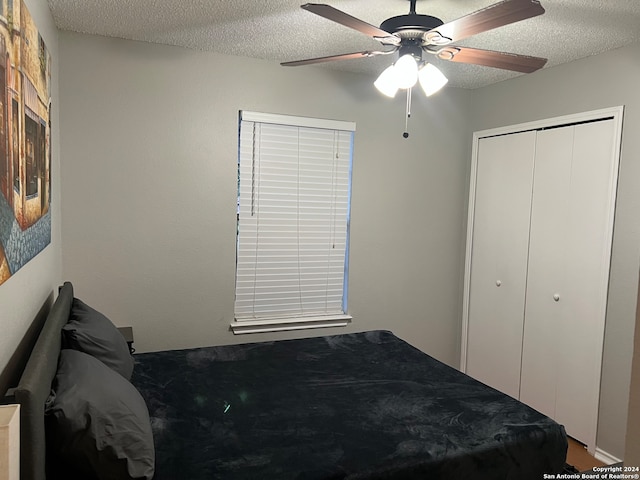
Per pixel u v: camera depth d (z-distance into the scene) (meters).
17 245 1.49
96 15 2.61
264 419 1.96
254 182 3.45
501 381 3.69
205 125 3.24
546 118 3.30
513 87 3.58
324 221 3.69
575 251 3.07
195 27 2.76
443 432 1.88
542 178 3.32
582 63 3.04
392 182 3.83
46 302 2.27
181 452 1.68
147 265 3.20
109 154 3.04
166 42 3.05
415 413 2.04
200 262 3.33
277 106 3.41
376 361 2.69
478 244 3.94
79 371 1.56
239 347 2.86
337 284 3.80
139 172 3.12
